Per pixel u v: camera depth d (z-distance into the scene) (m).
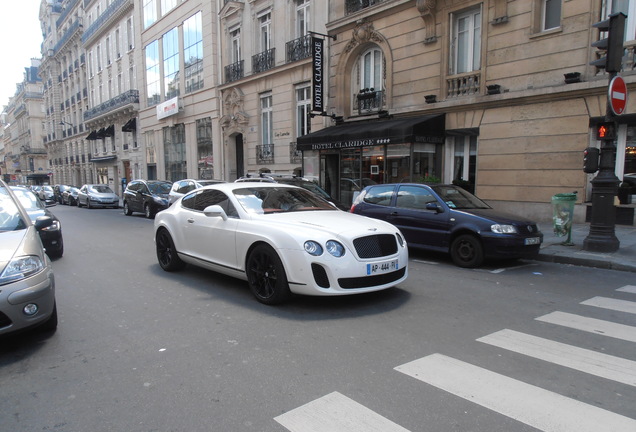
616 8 10.41
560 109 11.22
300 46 19.09
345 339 4.14
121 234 12.50
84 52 47.50
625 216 10.84
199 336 4.28
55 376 3.48
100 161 44.31
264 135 22.25
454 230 7.64
